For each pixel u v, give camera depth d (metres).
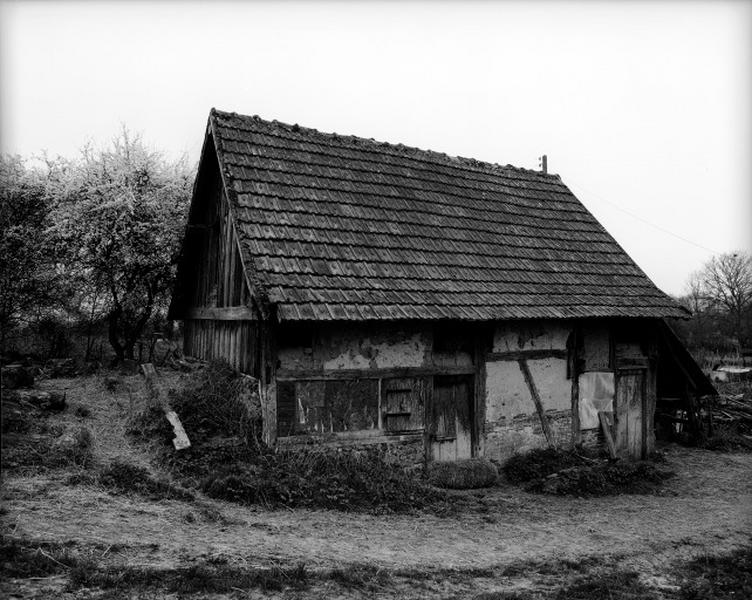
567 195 17.22
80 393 12.39
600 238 16.09
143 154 18.47
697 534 9.75
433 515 9.52
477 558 7.82
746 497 12.23
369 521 8.85
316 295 10.09
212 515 7.98
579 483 11.66
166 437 9.97
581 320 13.88
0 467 8.21
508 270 13.18
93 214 17.14
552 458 12.72
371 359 11.06
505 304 12.04
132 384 13.18
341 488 9.53
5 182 17.30
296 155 12.82
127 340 18.78
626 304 14.05
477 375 12.24
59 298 17.81
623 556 8.46
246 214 10.87
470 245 13.27
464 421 12.16
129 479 8.58
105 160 17.98
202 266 13.91
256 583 6.14
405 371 11.34
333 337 10.73
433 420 11.70
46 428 9.79
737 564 8.53
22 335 18.23
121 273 17.66
